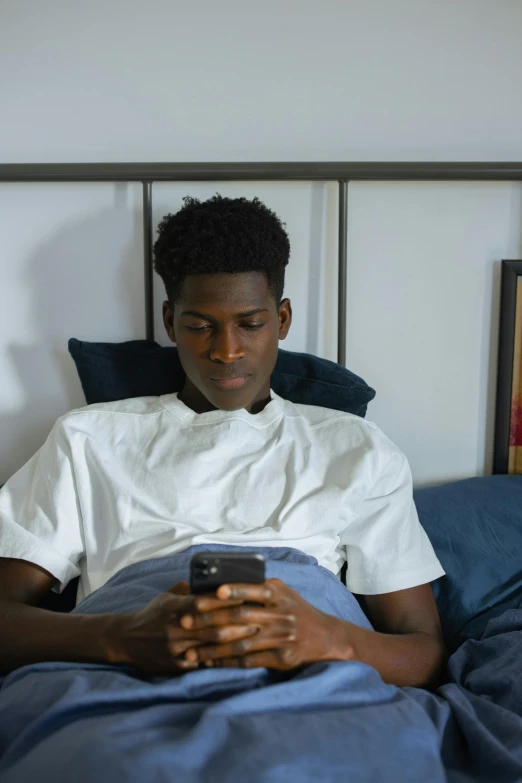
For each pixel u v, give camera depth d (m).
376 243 1.30
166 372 1.21
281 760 0.63
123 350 1.22
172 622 0.77
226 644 0.77
